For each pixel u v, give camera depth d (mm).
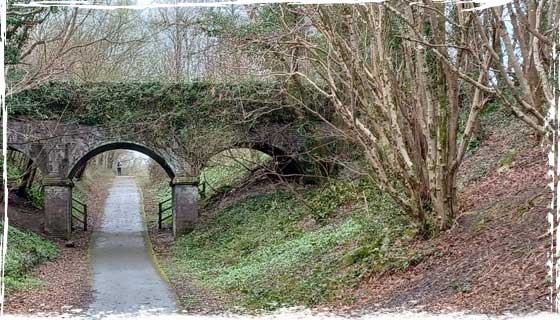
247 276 16688
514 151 16094
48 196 25078
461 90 18625
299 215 22281
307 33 15992
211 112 25047
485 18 9789
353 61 12289
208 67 26469
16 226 23844
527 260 9297
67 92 24531
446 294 9672
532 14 8188
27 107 23469
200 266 20375
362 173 14766
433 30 9797
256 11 17281
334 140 22391
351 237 16062
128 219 33125
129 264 21016
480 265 10172
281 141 24984
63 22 24875
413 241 12906
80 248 24562
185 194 25812
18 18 15992
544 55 10297
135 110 25188
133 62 35125
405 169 12430
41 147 24734
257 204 25859
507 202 12656
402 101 12398
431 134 12156
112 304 12977
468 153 18375
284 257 17375
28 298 13211
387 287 11438
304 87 20516
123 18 28812
